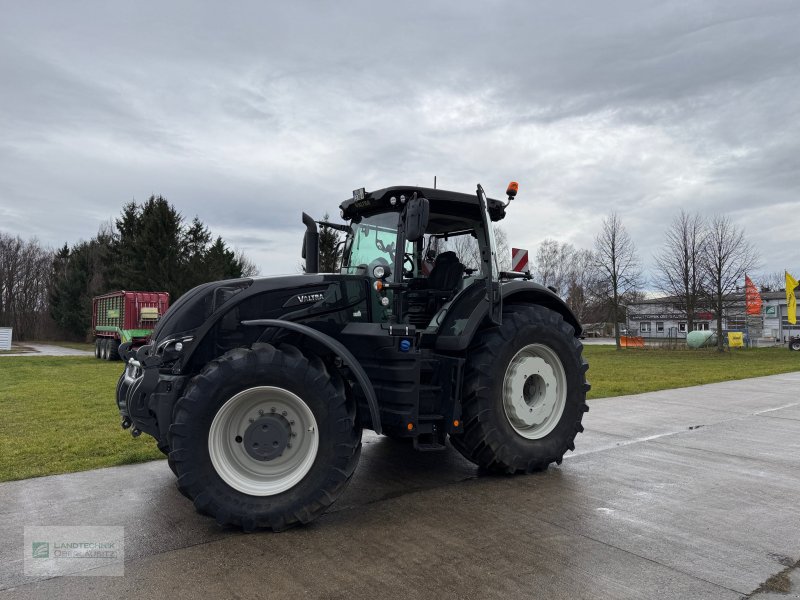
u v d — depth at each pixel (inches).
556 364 194.2
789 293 1354.6
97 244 1736.0
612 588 105.2
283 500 133.6
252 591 103.7
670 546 125.0
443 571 112.0
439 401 172.9
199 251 1396.4
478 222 202.1
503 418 178.4
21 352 1086.4
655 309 2228.1
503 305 197.2
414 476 181.8
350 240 201.0
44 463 197.3
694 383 460.4
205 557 119.0
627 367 669.3
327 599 100.6
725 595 102.9
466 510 148.4
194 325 153.8
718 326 1053.2
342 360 148.4
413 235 156.0
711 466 193.2
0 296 2016.5
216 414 132.9
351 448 139.3
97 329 890.7
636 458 204.5
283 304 160.4
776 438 237.9
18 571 112.5
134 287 1240.8
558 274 1907.0
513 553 120.6
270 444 138.7
